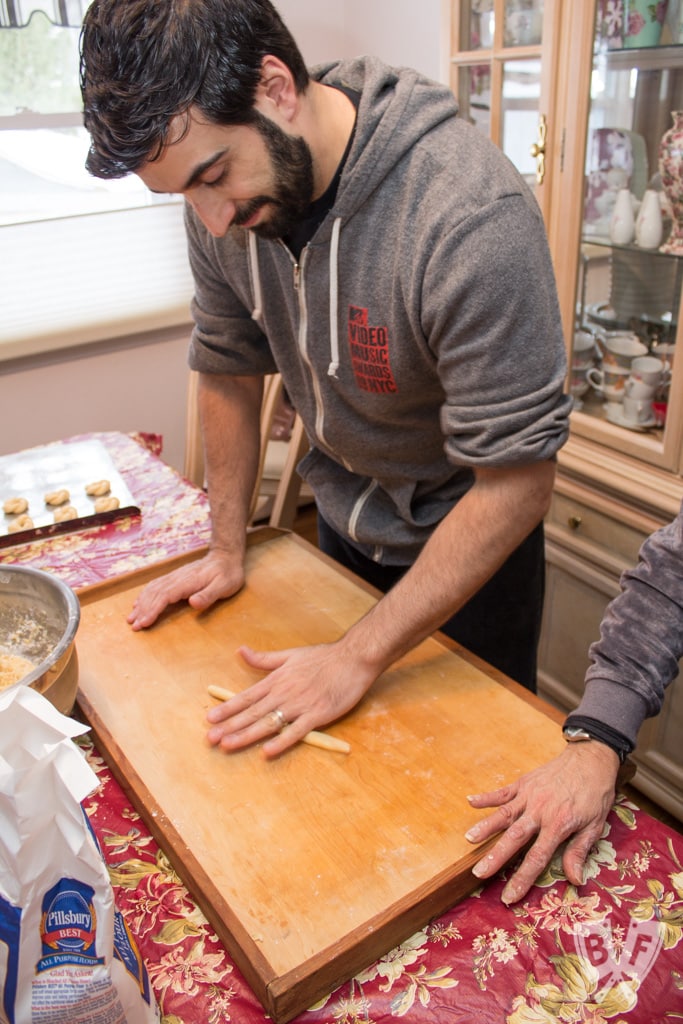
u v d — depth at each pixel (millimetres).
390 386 1073
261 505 2412
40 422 2615
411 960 708
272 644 1081
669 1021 649
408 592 958
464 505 974
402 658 1043
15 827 509
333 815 814
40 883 529
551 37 1577
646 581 847
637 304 1695
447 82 1884
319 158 928
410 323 969
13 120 2264
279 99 831
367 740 909
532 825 770
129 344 2672
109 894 550
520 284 866
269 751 882
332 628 1107
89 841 535
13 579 1009
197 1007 682
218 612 1152
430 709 952
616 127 1617
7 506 1435
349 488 1325
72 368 2602
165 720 953
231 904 725
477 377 902
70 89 2316
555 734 905
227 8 754
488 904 756
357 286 1008
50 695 829
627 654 837
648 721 1773
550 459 946
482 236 858
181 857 771
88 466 1607
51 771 514
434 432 1158
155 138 737
